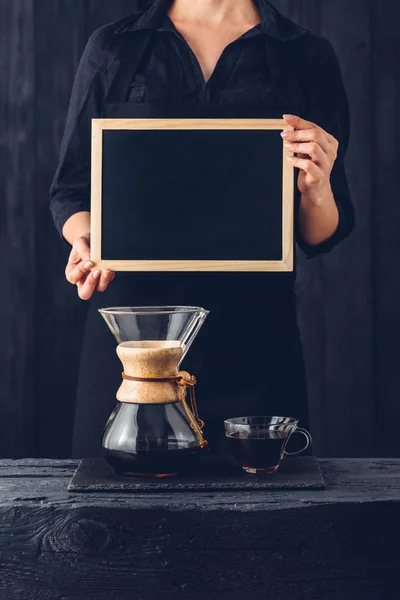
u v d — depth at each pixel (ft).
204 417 6.35
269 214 5.82
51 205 6.79
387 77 10.01
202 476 4.63
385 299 10.21
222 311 6.45
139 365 4.52
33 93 9.86
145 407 4.53
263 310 6.49
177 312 4.55
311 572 4.21
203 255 5.85
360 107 10.05
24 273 10.02
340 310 10.24
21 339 10.06
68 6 9.78
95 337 6.69
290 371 6.54
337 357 10.27
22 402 10.11
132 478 4.59
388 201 10.11
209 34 6.68
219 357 6.42
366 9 9.98
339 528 4.20
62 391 10.12
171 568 4.21
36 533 4.23
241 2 6.75
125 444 4.49
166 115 5.86
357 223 10.14
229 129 5.77
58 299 10.05
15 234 9.98
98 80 6.66
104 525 4.21
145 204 5.83
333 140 5.81
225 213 5.83
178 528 4.19
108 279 5.86
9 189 9.93
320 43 6.82
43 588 4.25
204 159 5.81
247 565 4.20
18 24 9.80
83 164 6.79
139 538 4.21
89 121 6.71
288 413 6.50
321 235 6.68
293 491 4.43
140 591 4.22
